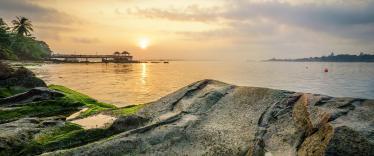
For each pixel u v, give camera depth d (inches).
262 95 383.2
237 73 5002.5
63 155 333.4
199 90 441.4
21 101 853.2
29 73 1253.1
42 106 788.6
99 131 434.3
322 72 5575.8
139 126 408.8
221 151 331.0
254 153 313.3
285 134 319.0
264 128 336.2
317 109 321.4
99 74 3826.3
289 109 349.1
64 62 7017.7
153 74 4247.0
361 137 268.7
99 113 673.6
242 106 380.2
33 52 6441.9
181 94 438.9
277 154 303.4
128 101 1604.3
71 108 794.8
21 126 503.8
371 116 296.7
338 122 291.6
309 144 291.4
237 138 336.8
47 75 3267.7
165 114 407.5
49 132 487.5
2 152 413.4
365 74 4901.6
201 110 394.0
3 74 1155.9
